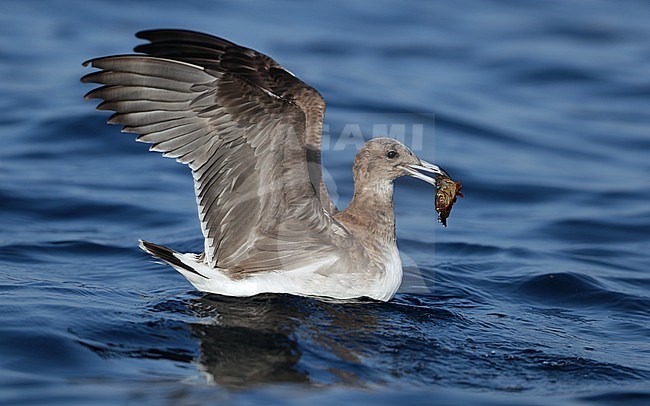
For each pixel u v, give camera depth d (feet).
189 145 37.37
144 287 44.01
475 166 68.23
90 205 57.41
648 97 85.05
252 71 38.06
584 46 96.02
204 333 37.83
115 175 63.05
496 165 69.00
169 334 37.63
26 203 56.95
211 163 37.81
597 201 63.67
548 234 57.88
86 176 62.39
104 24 92.48
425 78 85.15
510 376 35.81
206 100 36.45
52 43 86.94
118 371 34.19
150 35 35.96
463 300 45.27
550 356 37.73
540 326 42.01
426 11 104.42
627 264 53.16
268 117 36.58
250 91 35.81
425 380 34.91
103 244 51.31
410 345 37.93
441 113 76.89
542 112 81.05
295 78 40.06
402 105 75.77
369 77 83.25
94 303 40.81
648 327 42.68
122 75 36.42
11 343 35.88
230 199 38.96
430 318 41.45
